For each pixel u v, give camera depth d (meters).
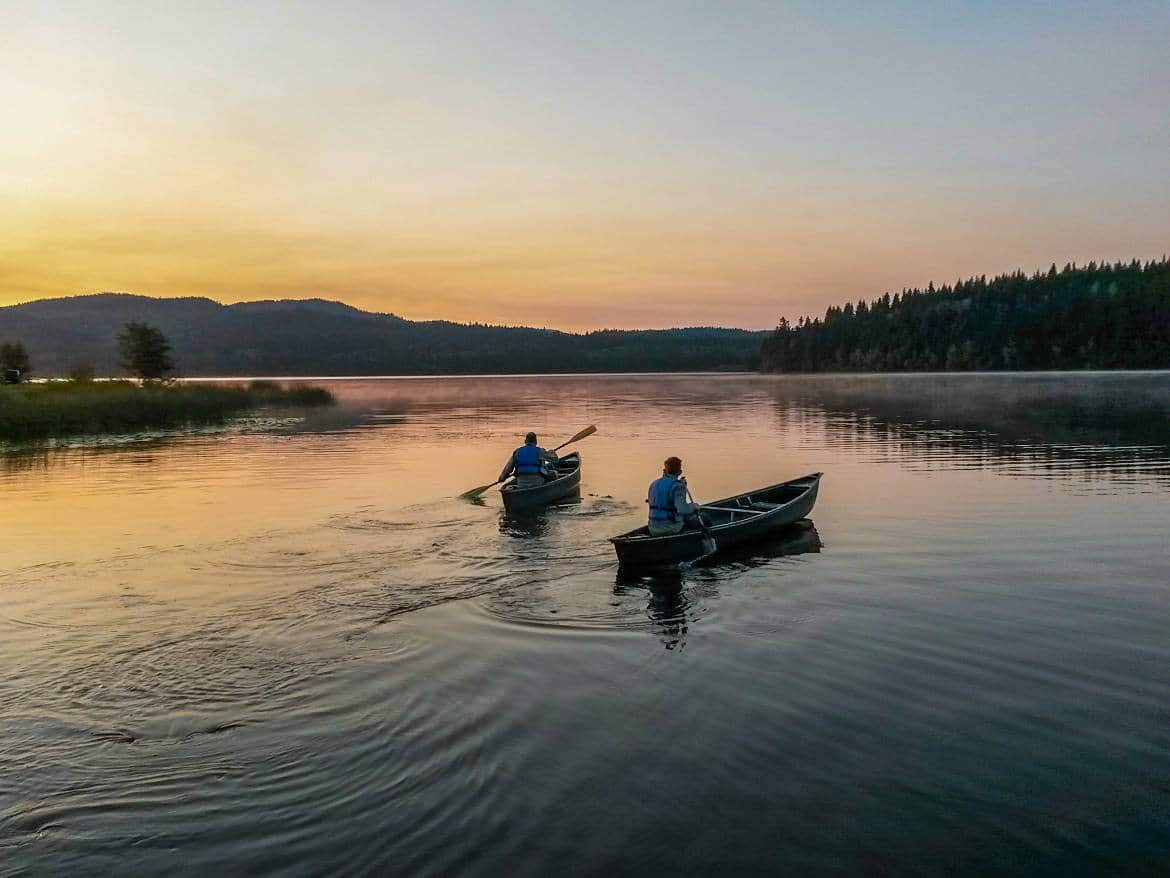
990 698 6.01
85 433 32.38
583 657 6.98
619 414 44.12
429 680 6.49
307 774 5.02
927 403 47.03
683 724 5.63
